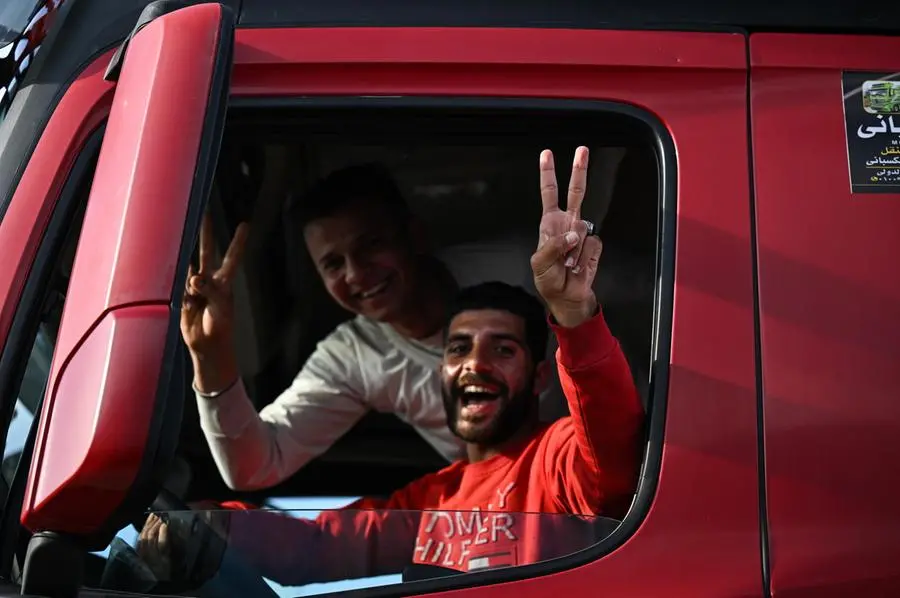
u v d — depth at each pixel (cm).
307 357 568
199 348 484
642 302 431
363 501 506
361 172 476
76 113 331
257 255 516
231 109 335
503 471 456
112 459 239
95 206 269
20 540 312
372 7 343
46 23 343
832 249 327
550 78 339
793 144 334
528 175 455
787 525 308
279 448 523
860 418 315
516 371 465
